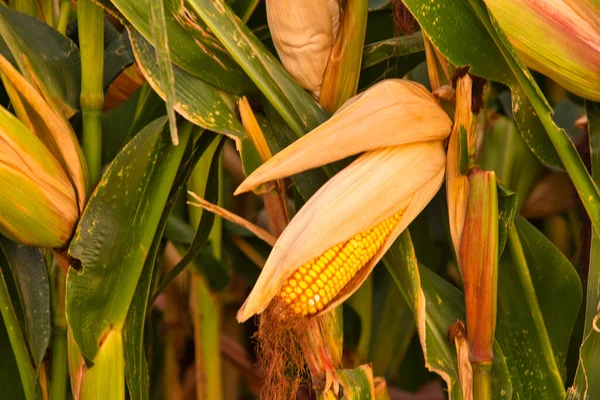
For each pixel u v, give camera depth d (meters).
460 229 0.98
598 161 1.01
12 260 1.04
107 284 0.98
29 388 1.05
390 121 0.94
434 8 0.95
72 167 0.99
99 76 1.02
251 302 0.90
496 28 0.94
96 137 1.02
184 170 1.04
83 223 0.97
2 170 0.94
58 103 1.02
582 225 1.25
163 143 1.00
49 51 1.03
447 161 0.99
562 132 0.96
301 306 0.92
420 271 1.03
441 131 0.97
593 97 0.99
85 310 0.97
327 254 0.93
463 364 0.98
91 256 0.97
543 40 0.97
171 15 0.97
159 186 0.99
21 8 1.12
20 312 1.07
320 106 1.00
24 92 0.97
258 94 1.02
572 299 1.05
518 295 1.05
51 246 0.99
